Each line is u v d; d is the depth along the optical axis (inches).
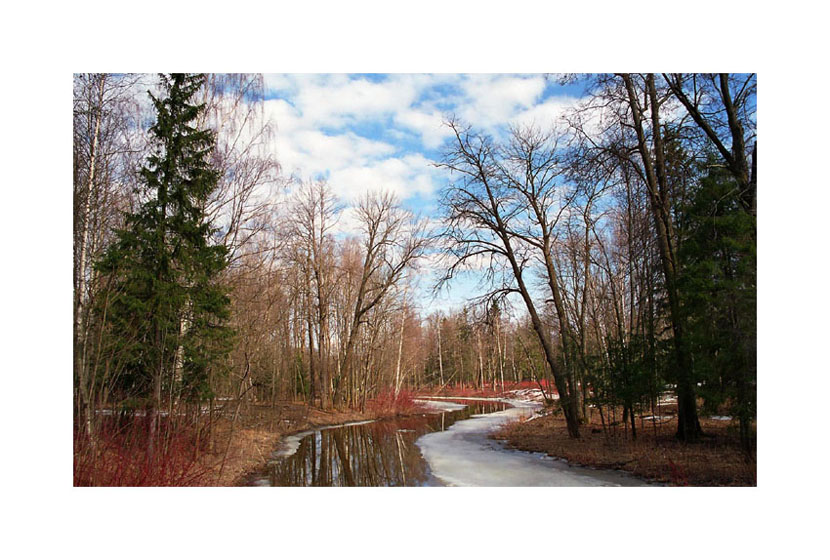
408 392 1464.1
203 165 522.6
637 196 654.5
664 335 565.9
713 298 442.6
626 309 892.0
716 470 398.9
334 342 1384.1
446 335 2358.5
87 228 442.6
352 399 1285.7
